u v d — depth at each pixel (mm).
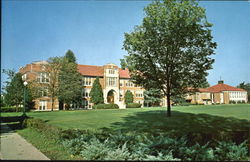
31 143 9633
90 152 6391
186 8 17438
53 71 38281
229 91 70500
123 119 20062
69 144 7539
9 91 35719
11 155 7375
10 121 21703
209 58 18797
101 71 55094
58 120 20406
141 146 6469
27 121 15625
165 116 22266
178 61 18812
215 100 71438
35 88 36219
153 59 19453
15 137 11602
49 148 8234
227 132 6777
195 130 12617
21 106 40375
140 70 19953
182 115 22797
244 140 6543
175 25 17406
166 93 20656
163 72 19609
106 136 8375
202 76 18766
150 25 18125
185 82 19000
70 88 38531
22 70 43594
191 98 66312
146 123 16734
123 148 6250
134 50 19641
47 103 43500
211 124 15391
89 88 51344
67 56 56875
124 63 19969
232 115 21844
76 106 48000
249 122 15844
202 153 5777
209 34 17781
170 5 18250
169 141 6258
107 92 52656
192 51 18516
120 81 56969
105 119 20438
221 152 6023
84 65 55562
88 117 23000
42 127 11820
